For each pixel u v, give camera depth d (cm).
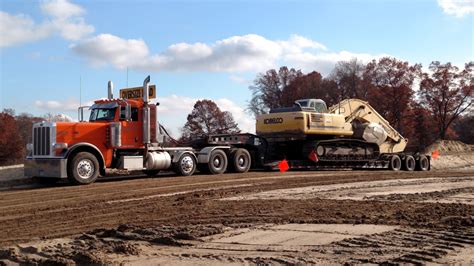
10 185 1766
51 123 1672
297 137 2348
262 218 984
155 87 1911
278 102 6406
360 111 2648
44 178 1784
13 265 683
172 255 704
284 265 636
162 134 1950
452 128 6812
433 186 1590
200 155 2084
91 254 699
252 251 720
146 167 1877
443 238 774
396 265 618
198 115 6341
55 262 672
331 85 6112
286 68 6519
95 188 1570
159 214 1075
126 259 686
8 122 5606
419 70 5712
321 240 781
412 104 5672
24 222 1021
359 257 666
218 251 725
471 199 1245
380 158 2677
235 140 2234
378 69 5759
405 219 950
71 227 957
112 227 940
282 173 2147
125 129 1830
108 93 1922
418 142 5797
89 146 1711
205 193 1410
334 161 2458
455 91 5644
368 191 1452
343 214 1011
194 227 895
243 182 1728
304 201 1227
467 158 3912
